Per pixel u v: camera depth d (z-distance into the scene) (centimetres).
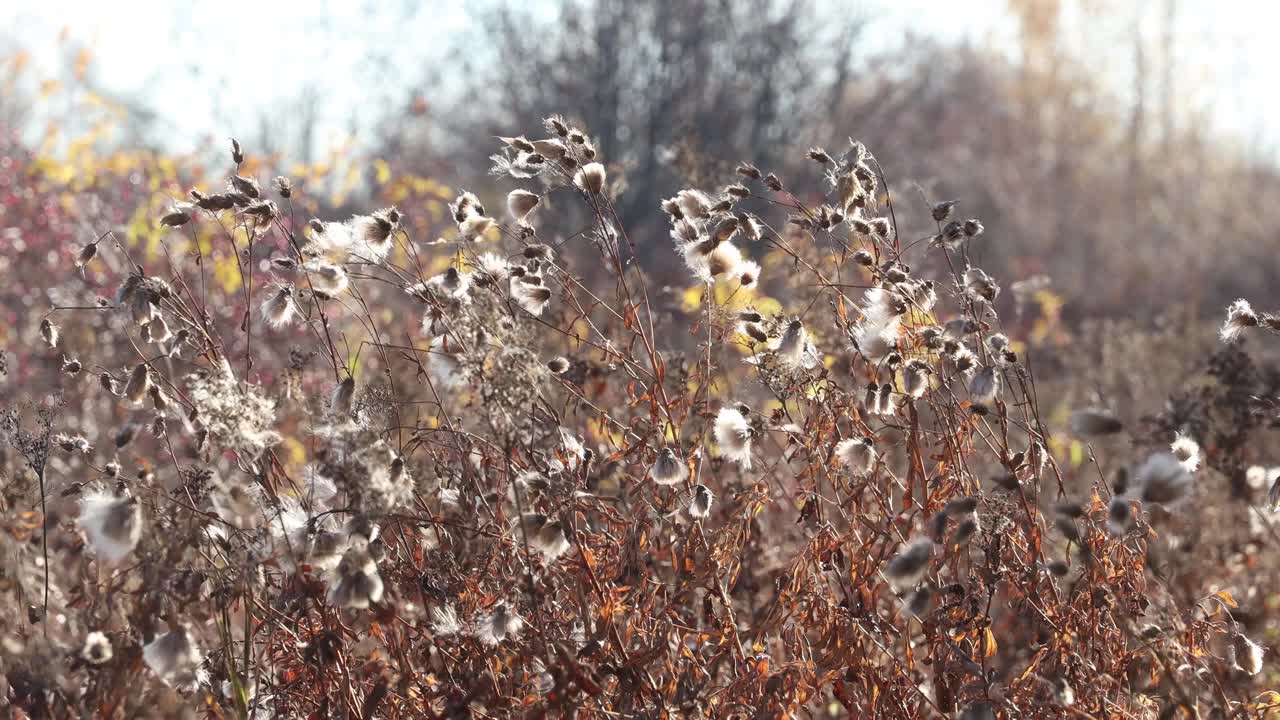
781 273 464
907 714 310
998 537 310
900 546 323
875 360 347
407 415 412
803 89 2072
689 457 343
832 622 323
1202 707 311
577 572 310
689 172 580
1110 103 3706
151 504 303
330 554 292
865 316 352
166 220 325
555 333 493
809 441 349
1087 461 559
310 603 310
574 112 1916
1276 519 480
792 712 310
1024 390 346
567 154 353
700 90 1992
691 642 344
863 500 370
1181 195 3212
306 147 1308
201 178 842
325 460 313
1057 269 2300
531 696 293
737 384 473
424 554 327
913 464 332
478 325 304
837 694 310
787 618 331
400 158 1420
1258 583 450
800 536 388
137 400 319
